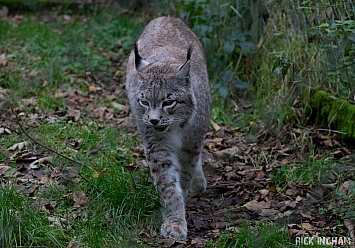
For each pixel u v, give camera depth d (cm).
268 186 829
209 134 1017
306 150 923
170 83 709
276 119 1005
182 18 1218
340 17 912
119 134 992
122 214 728
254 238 660
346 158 870
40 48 1382
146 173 828
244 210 766
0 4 1748
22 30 1517
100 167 849
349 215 696
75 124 1023
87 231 670
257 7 1132
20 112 1056
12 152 905
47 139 936
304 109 1009
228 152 942
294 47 1029
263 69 1098
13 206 702
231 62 1144
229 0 1185
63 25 1582
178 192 741
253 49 1091
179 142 755
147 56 809
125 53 1402
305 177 837
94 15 1644
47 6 1728
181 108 723
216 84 1095
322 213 737
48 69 1232
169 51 798
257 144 974
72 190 781
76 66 1275
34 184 798
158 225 723
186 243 691
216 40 1182
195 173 823
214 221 743
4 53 1366
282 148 944
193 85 758
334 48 892
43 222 681
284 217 734
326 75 979
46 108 1091
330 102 966
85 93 1185
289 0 940
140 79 722
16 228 661
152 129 738
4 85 1187
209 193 832
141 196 749
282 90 1033
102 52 1419
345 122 928
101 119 1069
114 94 1192
